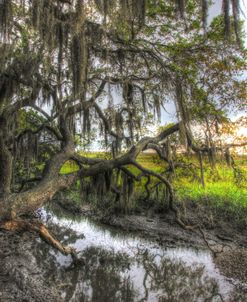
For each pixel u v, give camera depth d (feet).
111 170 37.93
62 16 23.91
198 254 37.14
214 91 39.52
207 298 25.81
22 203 27.94
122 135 39.29
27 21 24.04
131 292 26.68
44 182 30.91
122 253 37.32
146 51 35.68
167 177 45.14
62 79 30.73
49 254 34.50
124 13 21.40
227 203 50.21
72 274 29.68
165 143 41.63
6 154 29.76
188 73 36.45
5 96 28.43
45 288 25.40
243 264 33.22
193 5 31.37
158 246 40.14
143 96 38.99
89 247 39.11
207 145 39.22
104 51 30.09
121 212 53.01
